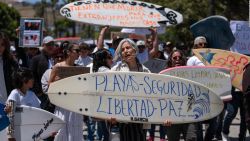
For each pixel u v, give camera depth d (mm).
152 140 10508
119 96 6621
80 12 10266
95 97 6617
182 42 27453
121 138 6836
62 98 6648
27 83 7070
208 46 10375
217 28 10305
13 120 6902
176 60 8516
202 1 25812
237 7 26359
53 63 10320
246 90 6977
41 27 12008
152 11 10406
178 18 10375
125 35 13078
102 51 7770
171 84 6668
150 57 10562
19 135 6941
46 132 7066
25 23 11961
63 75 7762
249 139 11312
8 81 7523
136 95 6625
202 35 10398
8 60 7555
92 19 10250
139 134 6809
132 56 6801
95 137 11875
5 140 6977
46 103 8609
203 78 7863
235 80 9117
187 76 7848
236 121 14266
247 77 7020
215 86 7895
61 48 10031
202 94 6746
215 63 9195
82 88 6625
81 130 8000
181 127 8219
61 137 7867
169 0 26219
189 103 6703
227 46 10367
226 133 10547
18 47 12102
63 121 7152
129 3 10453
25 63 11969
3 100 7500
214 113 6828
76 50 8133
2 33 7461
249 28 11602
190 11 25734
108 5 10375
